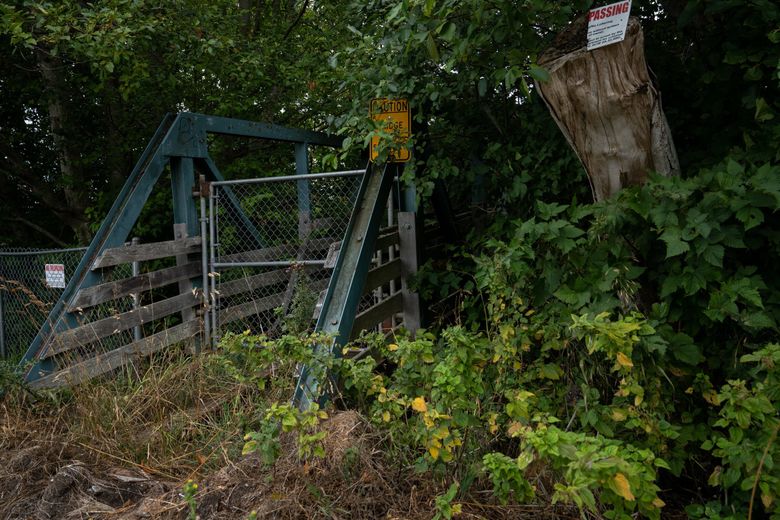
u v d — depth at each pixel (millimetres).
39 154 9172
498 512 2586
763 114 2891
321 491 2635
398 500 2656
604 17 2754
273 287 5945
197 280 5422
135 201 4852
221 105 7422
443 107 4949
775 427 2156
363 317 4383
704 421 2801
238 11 8125
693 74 3686
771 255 2793
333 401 3471
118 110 8305
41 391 3871
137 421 3777
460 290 4875
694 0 3086
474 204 5238
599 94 2857
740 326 2709
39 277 6375
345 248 4152
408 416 3109
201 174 5426
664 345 2545
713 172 2701
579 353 2895
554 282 2924
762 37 3135
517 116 4805
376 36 4559
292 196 6445
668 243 2504
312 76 8047
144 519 2689
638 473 1925
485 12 3270
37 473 3109
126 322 4613
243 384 3805
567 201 4520
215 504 2695
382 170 4680
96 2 6418
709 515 2439
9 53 7582
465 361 2449
